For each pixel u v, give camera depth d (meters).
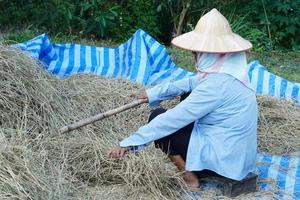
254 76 5.97
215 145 3.90
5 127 4.29
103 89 5.41
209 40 3.79
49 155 4.16
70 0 8.02
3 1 7.76
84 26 8.01
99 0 7.99
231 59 3.86
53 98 4.77
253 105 3.93
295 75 7.03
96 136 4.56
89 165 4.16
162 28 8.55
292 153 4.77
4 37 7.39
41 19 7.96
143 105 5.17
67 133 4.50
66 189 3.79
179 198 3.96
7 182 3.49
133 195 3.93
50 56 6.12
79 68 6.07
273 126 5.12
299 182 4.31
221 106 3.86
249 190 4.08
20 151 3.84
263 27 8.30
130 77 5.95
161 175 4.02
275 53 8.02
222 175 3.92
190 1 7.96
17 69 4.62
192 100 3.81
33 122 4.45
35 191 3.55
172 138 4.00
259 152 4.77
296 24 8.29
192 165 3.92
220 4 8.36
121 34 8.15
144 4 8.17
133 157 4.13
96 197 3.87
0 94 4.39
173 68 6.25
